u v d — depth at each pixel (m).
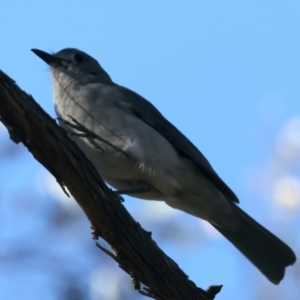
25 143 7.33
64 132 7.52
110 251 8.50
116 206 7.81
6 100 6.98
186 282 8.27
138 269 8.02
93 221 7.89
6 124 7.21
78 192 7.66
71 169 7.51
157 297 8.17
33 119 7.19
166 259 8.19
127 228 7.88
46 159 7.45
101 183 7.73
